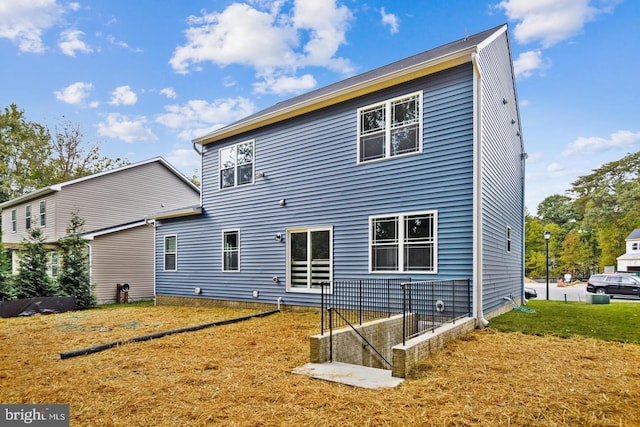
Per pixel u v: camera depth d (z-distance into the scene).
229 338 6.47
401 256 7.62
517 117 11.74
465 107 7.02
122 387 4.04
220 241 11.50
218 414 3.26
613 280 18.16
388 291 7.16
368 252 8.09
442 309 6.93
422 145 7.50
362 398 3.53
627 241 34.44
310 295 9.16
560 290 24.19
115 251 15.90
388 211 7.88
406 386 3.82
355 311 8.19
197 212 12.04
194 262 12.23
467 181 6.90
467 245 6.81
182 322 8.61
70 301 12.27
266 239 10.23
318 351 4.82
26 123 30.30
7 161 29.48
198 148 12.28
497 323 7.04
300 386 3.91
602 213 35.69
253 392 3.76
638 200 33.44
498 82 8.84
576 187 38.91
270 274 10.07
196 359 5.13
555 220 46.44
